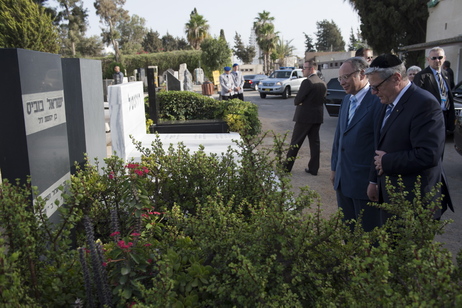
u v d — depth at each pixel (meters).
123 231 3.48
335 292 2.12
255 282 1.96
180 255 2.42
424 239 2.22
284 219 2.23
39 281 2.20
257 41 69.75
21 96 2.97
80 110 4.67
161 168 3.68
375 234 2.30
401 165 2.88
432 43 16.52
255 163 3.41
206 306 2.17
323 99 7.07
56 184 3.58
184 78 25.92
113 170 3.60
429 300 1.63
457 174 7.30
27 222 2.16
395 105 3.00
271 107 19.70
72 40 62.59
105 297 2.10
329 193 6.28
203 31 55.22
